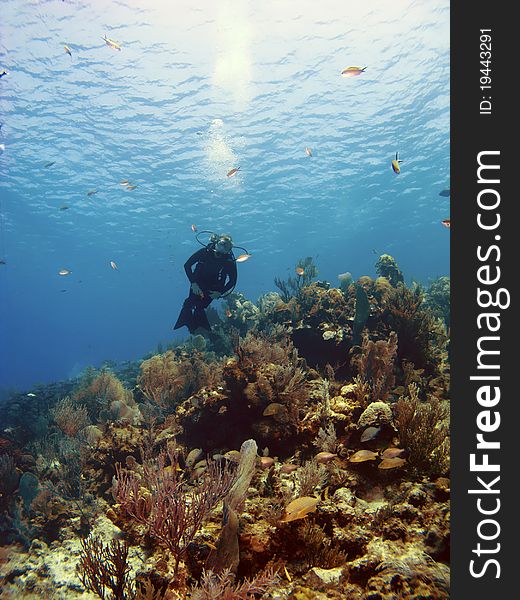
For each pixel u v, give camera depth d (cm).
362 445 407
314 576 278
